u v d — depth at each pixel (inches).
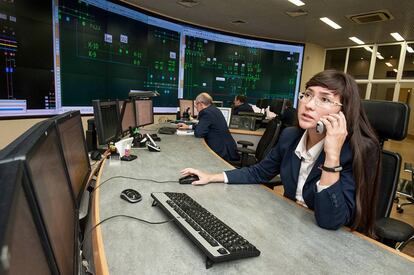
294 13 191.0
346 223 39.6
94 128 81.0
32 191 15.3
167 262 28.1
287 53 275.9
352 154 40.4
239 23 226.1
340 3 167.0
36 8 128.1
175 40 217.9
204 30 235.6
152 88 206.1
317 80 41.7
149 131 126.3
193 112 200.1
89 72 160.1
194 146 96.0
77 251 27.9
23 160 14.5
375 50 272.8
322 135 43.9
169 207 38.6
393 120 51.9
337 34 240.8
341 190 38.1
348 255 31.9
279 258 30.2
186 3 182.9
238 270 27.6
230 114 172.4
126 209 40.3
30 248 14.5
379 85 281.4
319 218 38.0
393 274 28.7
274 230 36.8
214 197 47.6
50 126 28.8
